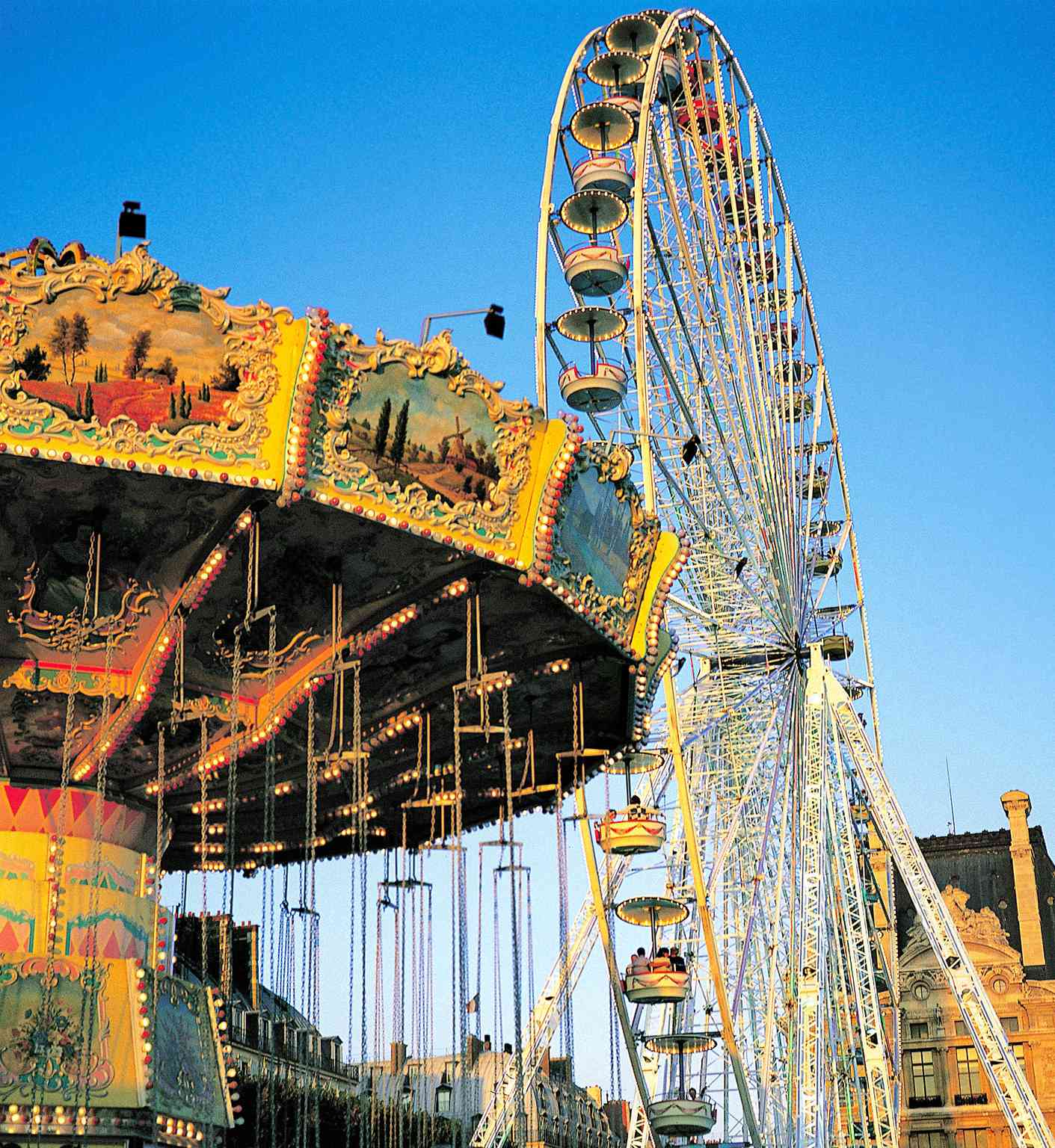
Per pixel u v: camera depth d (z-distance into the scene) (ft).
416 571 96.68
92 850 102.27
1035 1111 176.65
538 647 107.14
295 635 100.73
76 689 98.12
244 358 83.46
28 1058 92.07
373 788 120.57
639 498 102.42
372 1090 115.65
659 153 141.28
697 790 145.48
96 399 82.58
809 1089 151.23
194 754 105.60
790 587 153.89
